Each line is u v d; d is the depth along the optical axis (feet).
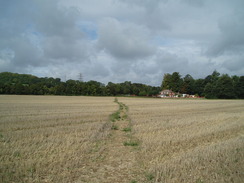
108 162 19.99
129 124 42.80
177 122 44.52
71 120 47.01
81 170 17.88
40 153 21.56
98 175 16.94
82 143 26.45
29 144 25.00
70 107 87.61
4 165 18.16
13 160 19.51
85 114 59.47
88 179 16.14
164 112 68.28
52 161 19.21
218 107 94.63
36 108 80.69
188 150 23.08
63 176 16.31
